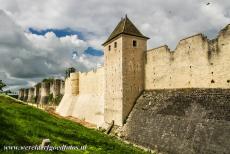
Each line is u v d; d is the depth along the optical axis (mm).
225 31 24500
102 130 37812
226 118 21109
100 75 48344
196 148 21781
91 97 52188
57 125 21797
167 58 32406
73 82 61719
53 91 83125
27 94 117812
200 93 25922
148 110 31641
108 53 40344
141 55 37438
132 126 32500
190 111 25125
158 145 26078
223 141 20000
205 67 26484
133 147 26078
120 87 36062
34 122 19406
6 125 15852
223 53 24531
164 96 31016
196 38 27906
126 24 37656
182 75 29562
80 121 50250
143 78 37188
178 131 24812
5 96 29781
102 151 16234
